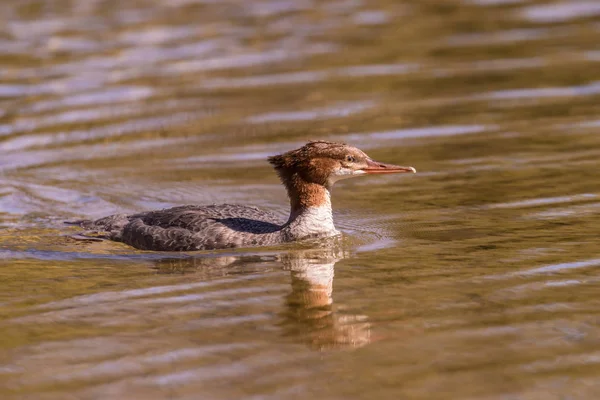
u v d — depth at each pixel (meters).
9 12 34.31
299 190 13.75
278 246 13.40
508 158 18.11
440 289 11.18
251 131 20.95
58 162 19.02
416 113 21.88
